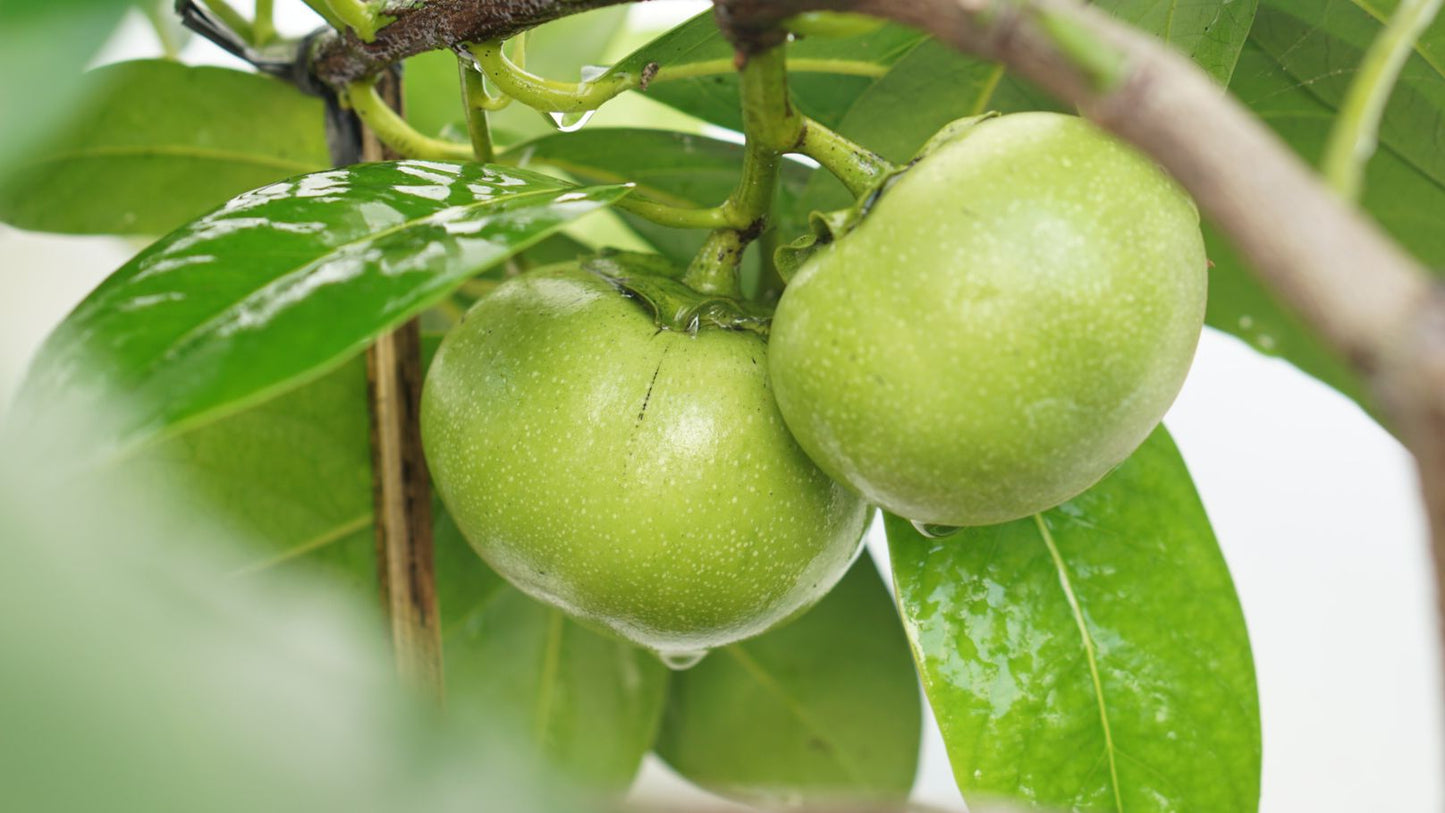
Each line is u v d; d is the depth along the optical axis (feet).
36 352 1.41
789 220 1.91
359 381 1.90
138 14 1.91
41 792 0.50
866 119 1.79
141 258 1.46
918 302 1.50
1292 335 2.04
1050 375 1.50
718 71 1.85
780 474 1.64
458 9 1.62
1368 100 1.28
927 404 1.51
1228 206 1.22
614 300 1.67
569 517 1.62
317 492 1.89
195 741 0.53
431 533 1.87
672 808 1.26
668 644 1.71
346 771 0.57
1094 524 1.78
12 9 1.20
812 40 1.86
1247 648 1.77
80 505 0.60
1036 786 1.71
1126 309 1.50
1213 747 1.75
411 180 1.58
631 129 1.91
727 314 1.68
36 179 1.90
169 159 1.95
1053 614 1.75
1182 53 1.66
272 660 0.61
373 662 0.80
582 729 2.06
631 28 2.27
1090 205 1.50
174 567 0.78
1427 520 1.08
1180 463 1.81
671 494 1.62
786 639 2.15
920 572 1.73
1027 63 1.29
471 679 2.02
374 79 1.79
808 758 2.19
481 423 1.65
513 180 1.61
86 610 0.53
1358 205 1.89
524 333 1.66
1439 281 1.09
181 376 1.39
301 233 1.50
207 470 1.86
